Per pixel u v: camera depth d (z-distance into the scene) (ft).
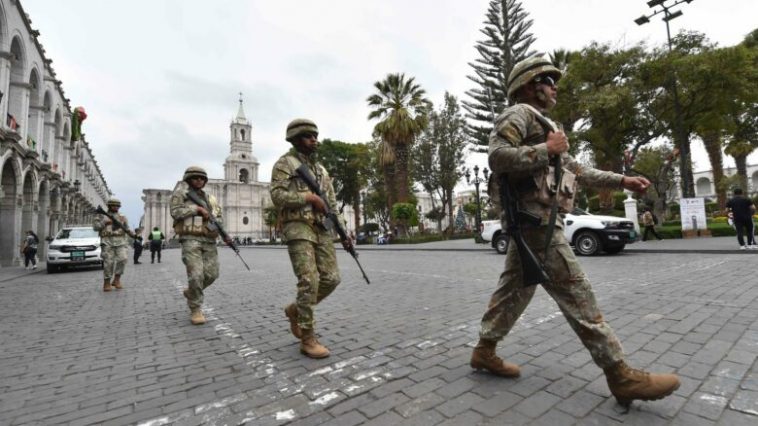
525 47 87.92
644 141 58.70
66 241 41.68
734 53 46.21
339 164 150.00
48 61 67.00
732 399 6.64
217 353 10.53
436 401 7.00
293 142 10.57
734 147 79.61
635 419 6.11
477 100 94.99
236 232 268.00
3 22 48.60
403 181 89.40
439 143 112.06
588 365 8.46
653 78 51.98
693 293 15.43
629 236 32.24
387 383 7.91
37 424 6.77
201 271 14.40
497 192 7.34
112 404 7.50
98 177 180.45
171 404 7.40
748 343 9.32
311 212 10.05
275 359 9.77
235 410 7.03
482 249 51.31
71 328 14.19
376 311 14.96
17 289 26.71
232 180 276.21
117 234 24.93
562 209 6.66
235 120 286.05
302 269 9.82
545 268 6.59
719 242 39.17
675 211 96.68
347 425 6.29
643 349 9.31
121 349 11.24
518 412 6.48
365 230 153.89
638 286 17.57
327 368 8.95
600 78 56.29
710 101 51.34
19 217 52.85
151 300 20.24
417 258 42.55
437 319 13.20
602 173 7.26
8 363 10.19
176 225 14.74
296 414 6.77
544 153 6.10
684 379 7.55
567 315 6.58
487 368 7.98
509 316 7.64
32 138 61.36
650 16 55.67
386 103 86.63
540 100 7.32
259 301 18.58
